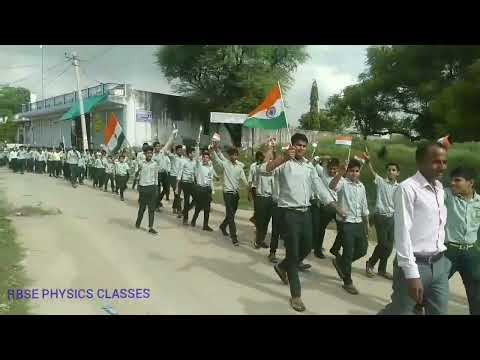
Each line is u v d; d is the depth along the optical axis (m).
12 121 52.69
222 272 6.79
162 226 10.53
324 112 46.19
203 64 34.47
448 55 21.92
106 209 12.97
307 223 5.45
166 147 13.16
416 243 3.57
